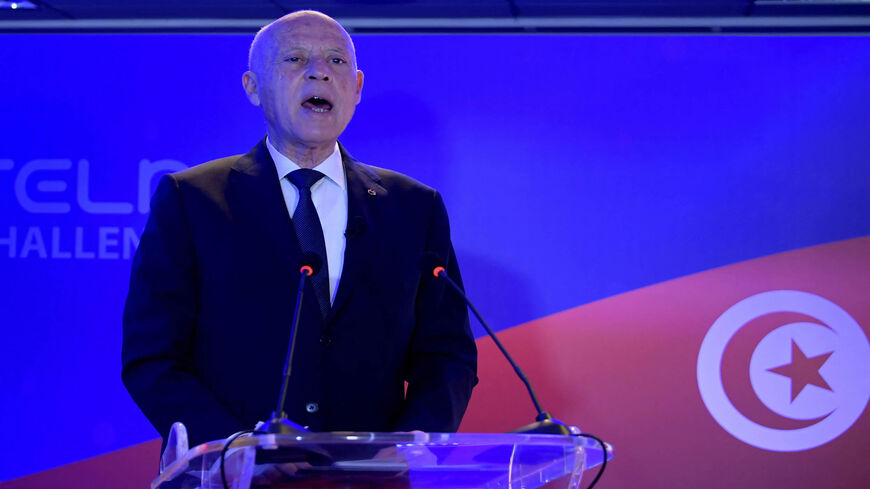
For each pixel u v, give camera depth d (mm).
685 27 10133
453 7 10125
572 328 9719
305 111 6402
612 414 9562
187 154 10016
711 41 10016
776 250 9727
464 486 4457
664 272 9750
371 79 10094
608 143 9953
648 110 9977
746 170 9852
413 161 9992
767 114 9898
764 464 9430
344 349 5992
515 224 9883
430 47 10133
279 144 6648
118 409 9672
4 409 9664
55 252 9859
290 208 6426
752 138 9883
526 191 9922
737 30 10109
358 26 10242
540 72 10070
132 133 10031
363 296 6160
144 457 9609
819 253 9703
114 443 9633
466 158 9977
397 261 6379
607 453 4188
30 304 9805
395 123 10039
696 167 9875
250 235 6129
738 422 9500
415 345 6547
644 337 9664
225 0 10078
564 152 9961
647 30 10172
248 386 5824
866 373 9500
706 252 9758
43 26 10367
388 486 4219
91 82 10102
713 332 9641
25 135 10016
